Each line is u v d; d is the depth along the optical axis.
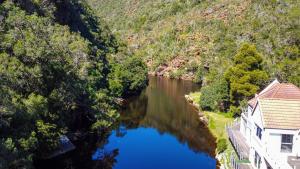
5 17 50.28
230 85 64.69
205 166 46.56
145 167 46.19
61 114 46.94
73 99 50.41
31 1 64.44
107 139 56.97
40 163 44.47
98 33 99.00
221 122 61.91
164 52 141.62
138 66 93.31
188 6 172.00
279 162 32.69
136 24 183.12
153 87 103.38
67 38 61.72
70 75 50.81
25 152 36.69
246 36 103.00
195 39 138.38
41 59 44.50
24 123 38.62
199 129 62.38
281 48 83.50
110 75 80.75
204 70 114.25
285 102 37.62
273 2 117.94
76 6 91.06
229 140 51.53
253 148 40.31
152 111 75.19
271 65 71.81
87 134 56.09
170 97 89.25
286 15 102.06
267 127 35.84
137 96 89.62
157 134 60.31
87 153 50.25
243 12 132.12
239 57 63.72
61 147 48.59
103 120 58.69
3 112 34.06
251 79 62.16
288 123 36.06
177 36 147.62
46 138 42.69
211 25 141.00
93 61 71.81
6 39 44.03
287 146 36.12
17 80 41.06
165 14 177.88
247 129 45.97
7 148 32.47
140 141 56.53
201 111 71.50
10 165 32.47
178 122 67.25
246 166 40.41
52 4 71.50
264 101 37.78
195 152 51.78
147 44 156.50
